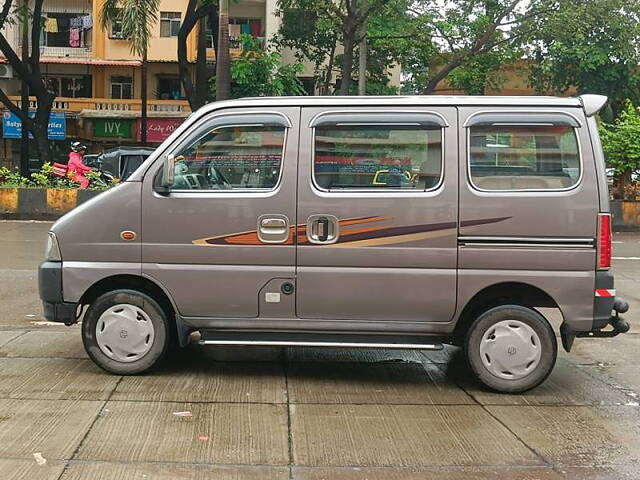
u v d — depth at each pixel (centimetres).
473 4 2073
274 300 540
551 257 525
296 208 536
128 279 562
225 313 546
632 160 1916
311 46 2928
